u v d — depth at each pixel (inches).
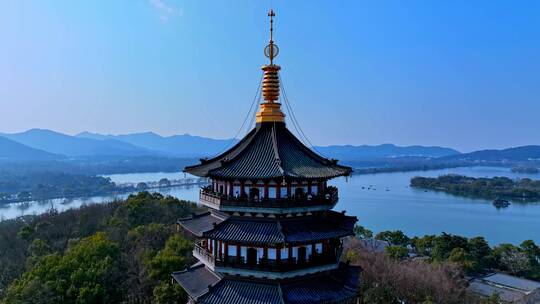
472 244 6318.9
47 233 5359.3
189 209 6166.3
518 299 4559.5
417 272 4192.9
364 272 4128.9
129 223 5393.7
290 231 1648.6
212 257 1705.2
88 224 5659.5
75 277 3292.3
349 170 1775.3
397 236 7032.5
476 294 4547.2
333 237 1680.6
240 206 1656.0
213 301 1632.6
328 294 1680.6
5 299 3174.2
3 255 4726.9
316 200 1696.6
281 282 1675.7
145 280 3543.3
